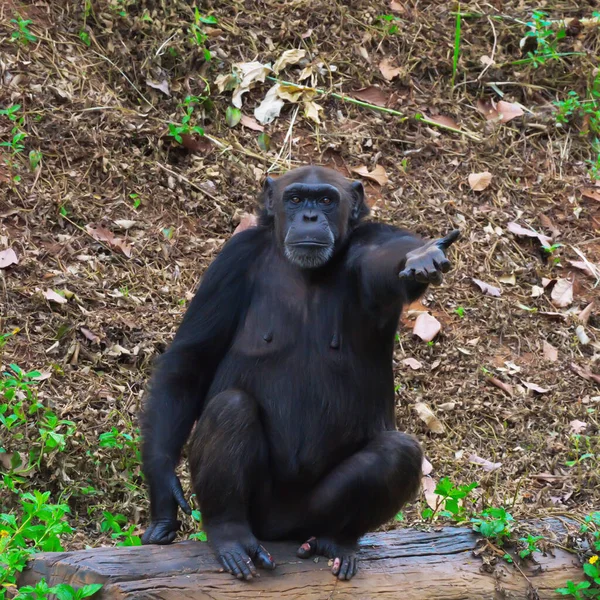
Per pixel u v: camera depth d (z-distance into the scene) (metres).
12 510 10.47
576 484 12.40
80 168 15.03
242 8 18.14
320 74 17.50
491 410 13.57
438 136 17.28
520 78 18.52
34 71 15.83
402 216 15.85
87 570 7.86
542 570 8.88
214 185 15.59
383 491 8.66
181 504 8.72
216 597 7.92
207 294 9.39
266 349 9.05
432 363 14.07
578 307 15.48
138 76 16.53
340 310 9.06
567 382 14.21
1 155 14.75
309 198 9.28
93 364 12.64
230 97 16.84
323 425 8.90
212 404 8.61
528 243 16.23
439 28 18.91
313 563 8.50
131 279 13.92
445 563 8.71
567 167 17.58
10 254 13.37
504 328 14.80
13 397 11.55
